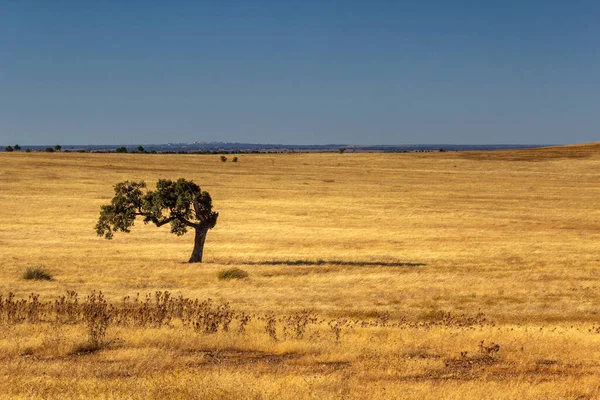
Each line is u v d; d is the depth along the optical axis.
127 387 15.23
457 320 30.03
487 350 20.73
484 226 85.31
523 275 46.88
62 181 121.81
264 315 30.28
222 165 162.50
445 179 144.38
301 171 154.62
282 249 64.62
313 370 18.06
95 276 44.78
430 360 19.48
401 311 33.19
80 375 16.66
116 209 55.28
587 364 20.00
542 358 20.66
